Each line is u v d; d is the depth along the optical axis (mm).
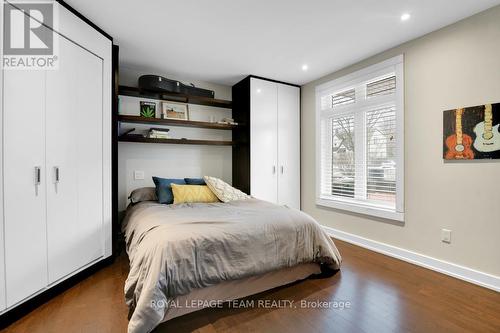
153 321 1369
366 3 1955
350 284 2117
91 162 2248
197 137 3707
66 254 1994
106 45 2404
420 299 1876
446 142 2281
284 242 2002
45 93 1825
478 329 1531
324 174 3680
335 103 3496
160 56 2920
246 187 3584
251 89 3523
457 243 2230
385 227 2826
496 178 2000
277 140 3750
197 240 1657
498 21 1963
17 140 1636
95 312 1693
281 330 1532
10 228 1591
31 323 1578
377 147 2947
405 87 2596
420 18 2156
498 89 1967
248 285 1903
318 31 2381
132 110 3275
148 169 3355
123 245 2969
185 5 1982
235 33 2418
